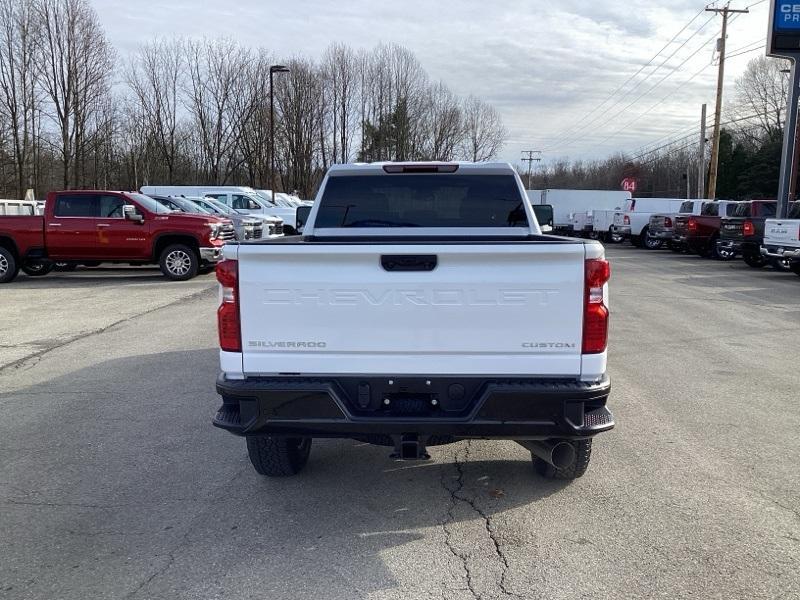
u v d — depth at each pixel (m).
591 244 3.46
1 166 45.53
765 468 4.75
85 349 8.80
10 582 3.33
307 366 3.61
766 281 16.75
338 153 66.06
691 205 28.80
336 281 3.53
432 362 3.56
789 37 19.98
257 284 3.57
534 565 3.45
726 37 35.09
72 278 17.00
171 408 6.26
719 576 3.34
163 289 14.78
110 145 49.38
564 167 121.56
